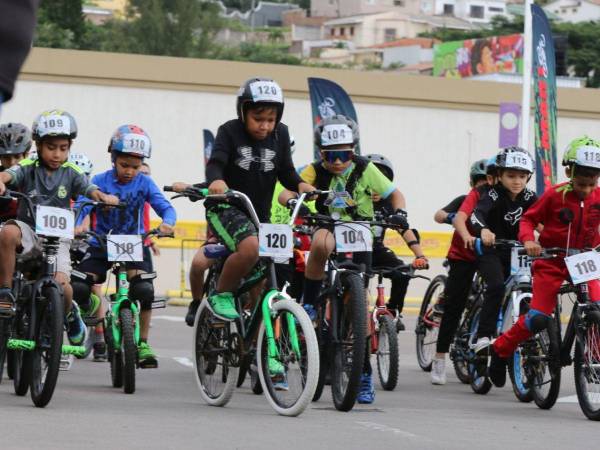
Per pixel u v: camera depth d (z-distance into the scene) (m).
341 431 17.30
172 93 72.06
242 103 19.72
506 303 25.12
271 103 19.56
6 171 20.73
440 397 25.05
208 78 72.38
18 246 20.22
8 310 19.64
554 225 22.06
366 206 22.56
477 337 25.03
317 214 20.73
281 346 18.89
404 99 75.69
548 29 46.62
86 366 29.12
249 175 20.03
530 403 24.25
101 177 24.69
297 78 73.94
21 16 5.18
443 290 29.52
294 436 16.52
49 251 19.91
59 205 21.11
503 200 25.62
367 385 22.69
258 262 19.34
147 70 71.56
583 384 21.14
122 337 22.92
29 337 19.53
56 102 70.44
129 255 23.08
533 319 22.19
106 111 71.12
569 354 21.92
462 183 76.88
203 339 20.84
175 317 49.38
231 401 22.03
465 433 17.86
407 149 76.00
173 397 22.44
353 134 22.19
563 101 78.75
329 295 20.55
